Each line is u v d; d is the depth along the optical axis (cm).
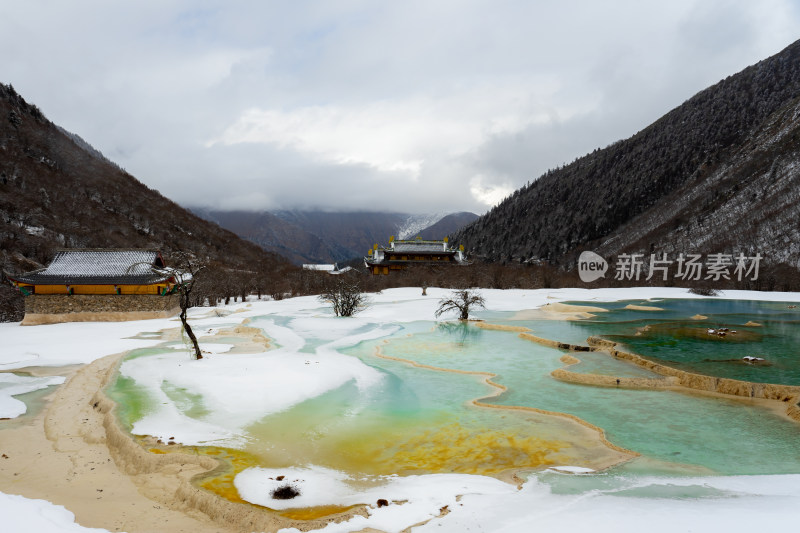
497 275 7875
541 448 1198
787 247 9406
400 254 9431
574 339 2770
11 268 5747
